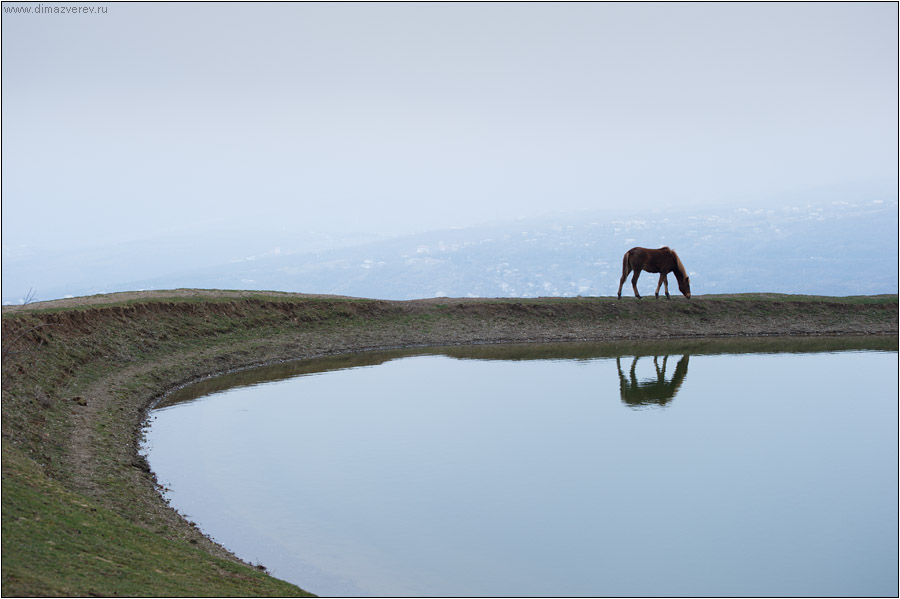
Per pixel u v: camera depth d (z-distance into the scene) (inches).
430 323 2295.8
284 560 774.5
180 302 1990.7
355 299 2389.3
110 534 719.1
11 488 750.5
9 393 1148.5
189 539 799.1
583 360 1930.4
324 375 1738.4
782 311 2460.6
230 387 1599.4
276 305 2186.3
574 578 744.3
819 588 724.7
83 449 1061.8
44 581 566.3
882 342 2201.0
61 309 1643.7
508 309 2390.5
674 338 2289.6
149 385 1526.8
